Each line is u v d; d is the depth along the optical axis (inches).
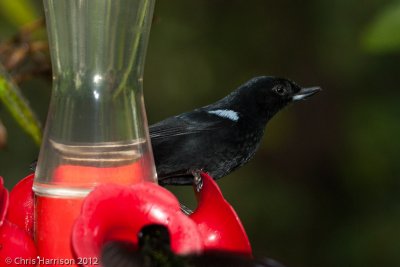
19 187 311.3
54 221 290.4
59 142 295.1
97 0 300.5
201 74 760.3
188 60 757.9
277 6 773.3
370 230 735.1
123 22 303.1
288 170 818.8
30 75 440.1
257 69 779.4
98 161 294.4
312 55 783.1
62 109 298.0
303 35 776.9
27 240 287.1
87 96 297.3
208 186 295.4
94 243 251.8
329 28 740.0
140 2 305.0
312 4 761.0
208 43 763.4
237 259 235.5
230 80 767.1
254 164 819.4
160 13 750.5
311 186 813.2
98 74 299.7
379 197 770.8
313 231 794.8
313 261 783.7
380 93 771.4
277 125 814.5
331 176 810.2
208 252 235.6
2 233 282.2
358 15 714.8
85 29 299.9
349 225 781.3
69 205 290.4
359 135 757.3
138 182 288.7
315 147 809.5
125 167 297.0
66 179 292.7
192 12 759.7
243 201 797.9
